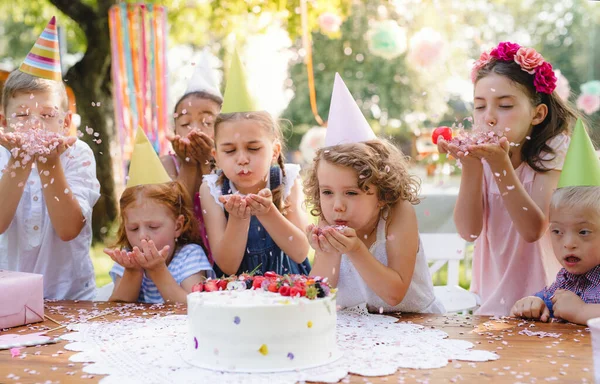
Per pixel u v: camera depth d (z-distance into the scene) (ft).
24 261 10.44
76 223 9.93
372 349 6.70
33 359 6.54
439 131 9.32
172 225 9.68
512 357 6.43
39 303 8.08
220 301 6.33
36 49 9.32
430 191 15.99
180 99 11.61
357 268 7.92
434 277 19.58
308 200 8.86
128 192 9.61
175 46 30.50
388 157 8.35
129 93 19.60
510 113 9.12
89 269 10.73
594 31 35.24
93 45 26.35
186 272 9.59
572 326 7.66
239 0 28.25
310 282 6.74
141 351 6.73
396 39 21.57
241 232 9.36
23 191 10.10
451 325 7.77
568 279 8.34
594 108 16.57
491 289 10.11
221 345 6.18
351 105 8.40
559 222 8.07
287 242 9.41
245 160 8.96
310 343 6.22
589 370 6.00
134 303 9.12
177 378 5.88
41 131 8.98
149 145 9.70
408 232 8.32
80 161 10.53
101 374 6.05
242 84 9.08
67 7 26.05
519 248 9.64
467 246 15.79
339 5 27.53
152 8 19.80
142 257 8.94
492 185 9.84
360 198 7.98
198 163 10.98
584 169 8.03
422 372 5.98
